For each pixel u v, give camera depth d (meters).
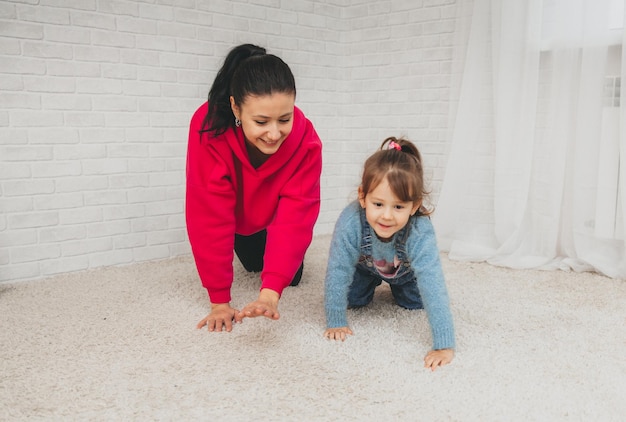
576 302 1.95
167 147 2.56
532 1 2.36
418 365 1.43
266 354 1.50
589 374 1.37
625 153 2.19
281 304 1.90
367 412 1.20
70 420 1.18
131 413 1.20
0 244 2.20
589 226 2.36
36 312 1.85
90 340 1.60
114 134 2.41
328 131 3.16
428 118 2.89
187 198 1.66
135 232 2.53
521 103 2.43
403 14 2.91
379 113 3.07
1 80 2.13
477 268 2.44
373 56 3.05
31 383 1.34
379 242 1.56
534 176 2.46
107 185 2.42
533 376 1.36
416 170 1.43
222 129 1.54
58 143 2.28
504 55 2.43
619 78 2.25
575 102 2.36
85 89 2.31
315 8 3.01
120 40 2.38
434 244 1.51
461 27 2.62
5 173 2.18
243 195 1.73
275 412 1.20
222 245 1.67
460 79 2.64
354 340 1.58
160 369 1.41
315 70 3.05
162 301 1.96
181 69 2.56
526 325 1.71
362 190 1.46
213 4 2.62
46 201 2.28
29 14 2.16
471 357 1.47
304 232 1.62
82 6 2.27
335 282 1.60
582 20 2.28
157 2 2.46
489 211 2.61
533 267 2.43
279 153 1.60
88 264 2.42
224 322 1.69
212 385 1.32
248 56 1.50
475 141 2.60
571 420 1.17
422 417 1.18
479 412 1.20
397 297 1.86
